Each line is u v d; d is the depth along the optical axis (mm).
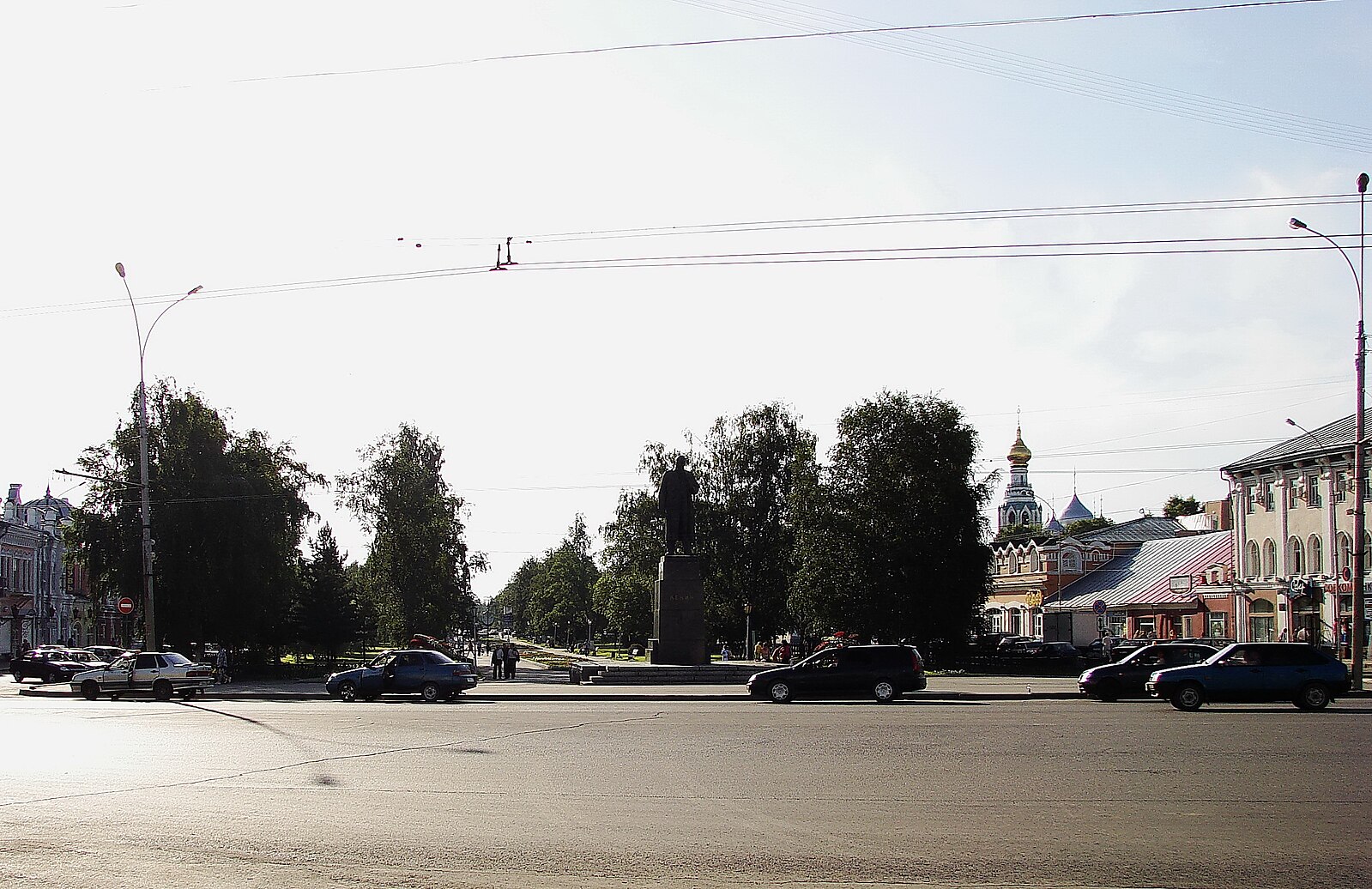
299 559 63719
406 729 25391
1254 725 24438
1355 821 13031
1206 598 75312
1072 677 52844
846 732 23562
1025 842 11906
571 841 12000
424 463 83938
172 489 56750
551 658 93062
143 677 41531
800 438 80688
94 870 10703
